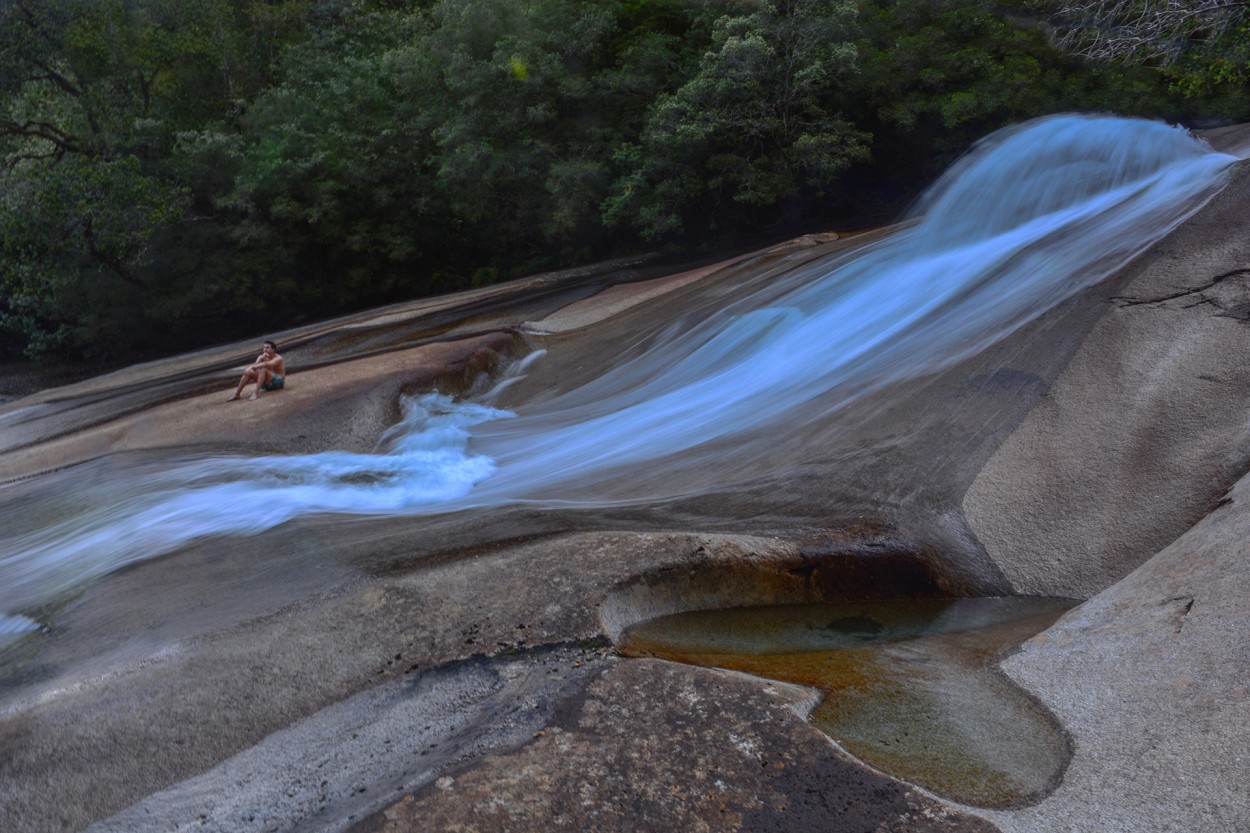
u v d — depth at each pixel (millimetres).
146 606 6910
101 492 10102
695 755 4520
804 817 4086
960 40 23516
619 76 24453
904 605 6688
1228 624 4852
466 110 25906
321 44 30188
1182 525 6727
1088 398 8109
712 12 24625
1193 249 9328
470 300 21047
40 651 6398
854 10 21797
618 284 19766
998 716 4895
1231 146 14586
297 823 4324
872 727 4848
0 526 9516
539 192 25828
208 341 29094
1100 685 4887
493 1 25703
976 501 7461
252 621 6262
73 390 19281
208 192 28625
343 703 5277
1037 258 11344
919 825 3996
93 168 26125
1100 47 20062
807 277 14914
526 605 6051
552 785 4367
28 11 26906
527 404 13195
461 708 5148
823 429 9164
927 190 20547
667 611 6383
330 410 12453
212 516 9023
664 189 22969
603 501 8359
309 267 29750
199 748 4980
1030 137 15938
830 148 21578
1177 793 3955
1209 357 7945
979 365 9250
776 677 5438
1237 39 17906
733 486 8219
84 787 4734
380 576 6789
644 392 12500
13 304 28078
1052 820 3998
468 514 8336
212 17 29703
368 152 27344
